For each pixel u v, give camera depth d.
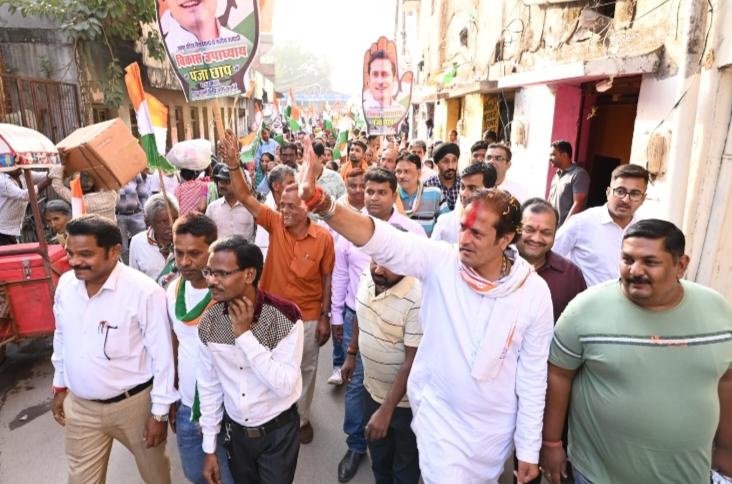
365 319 2.65
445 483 2.07
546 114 7.25
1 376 4.58
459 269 2.04
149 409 2.58
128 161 5.02
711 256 4.11
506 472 3.23
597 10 6.20
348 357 3.23
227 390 2.29
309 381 3.59
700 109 4.02
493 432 2.11
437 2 14.31
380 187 3.48
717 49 3.87
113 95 8.54
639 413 1.93
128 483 3.24
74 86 7.89
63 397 2.69
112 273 2.39
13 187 5.67
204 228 2.41
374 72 7.49
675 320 1.91
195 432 2.55
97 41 8.50
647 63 4.75
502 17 8.98
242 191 3.36
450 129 14.19
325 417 3.97
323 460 3.44
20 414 3.98
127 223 7.33
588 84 6.80
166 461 2.73
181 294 2.51
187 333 2.49
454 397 2.07
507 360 2.05
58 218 4.71
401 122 7.68
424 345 2.18
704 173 4.07
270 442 2.36
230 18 2.79
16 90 6.84
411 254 2.06
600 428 2.05
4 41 7.65
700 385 1.90
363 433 3.24
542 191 7.38
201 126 15.79
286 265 3.46
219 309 2.26
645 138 5.01
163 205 3.46
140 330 2.49
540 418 2.09
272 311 2.26
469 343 2.01
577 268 2.85
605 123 7.04
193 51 2.84
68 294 2.44
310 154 1.84
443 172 5.73
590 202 7.36
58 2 7.52
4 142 3.68
